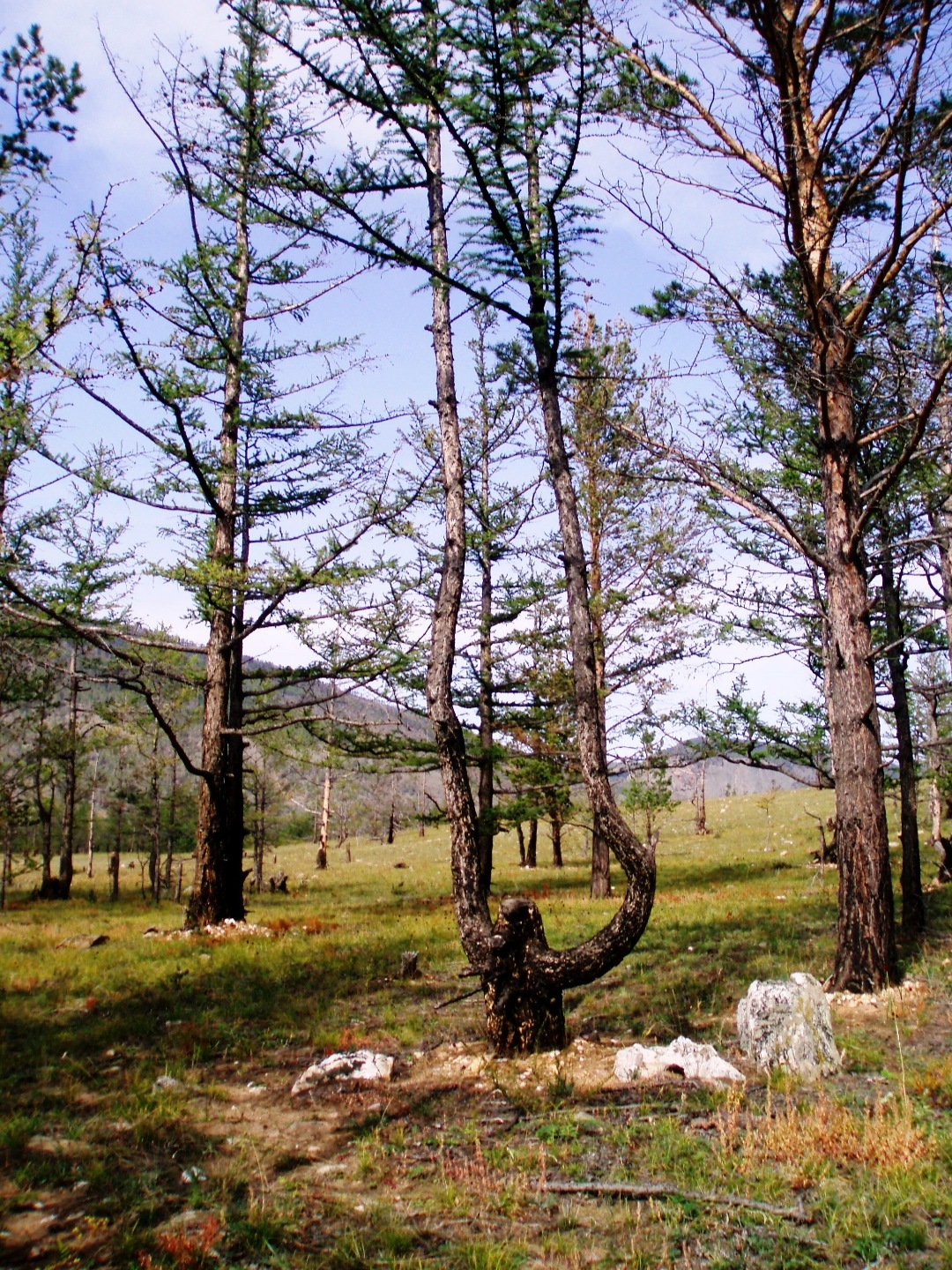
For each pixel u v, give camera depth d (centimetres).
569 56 688
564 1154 534
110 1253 423
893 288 914
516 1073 690
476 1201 479
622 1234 439
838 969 880
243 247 1608
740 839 3809
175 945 1352
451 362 892
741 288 866
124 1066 731
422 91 704
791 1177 478
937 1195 447
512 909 760
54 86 504
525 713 2103
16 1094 653
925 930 1234
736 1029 779
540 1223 454
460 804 798
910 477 1189
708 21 738
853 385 904
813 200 903
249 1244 434
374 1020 888
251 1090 680
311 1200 488
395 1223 458
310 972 1105
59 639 1758
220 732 1562
